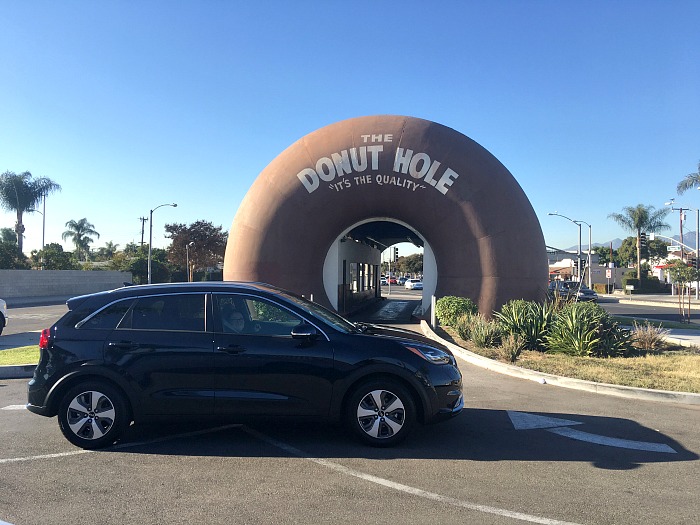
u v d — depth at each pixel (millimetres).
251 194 17547
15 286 37188
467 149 16625
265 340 5484
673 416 6883
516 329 12227
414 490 4461
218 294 5703
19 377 9258
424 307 17969
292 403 5402
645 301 40281
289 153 17359
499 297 15883
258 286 6059
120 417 5461
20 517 3961
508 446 5625
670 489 4531
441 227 16391
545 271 16594
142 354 5445
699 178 43062
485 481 4668
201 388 5422
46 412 5480
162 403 5414
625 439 5910
